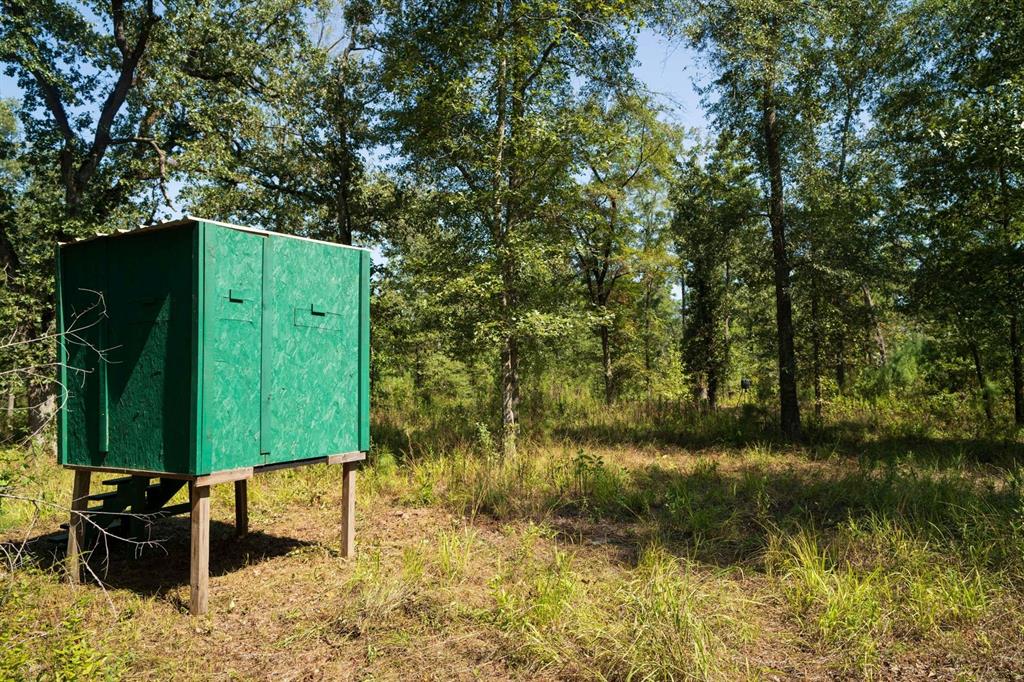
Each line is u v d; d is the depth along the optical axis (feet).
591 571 18.89
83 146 46.34
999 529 19.76
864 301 57.57
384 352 54.70
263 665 13.80
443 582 17.87
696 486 30.60
